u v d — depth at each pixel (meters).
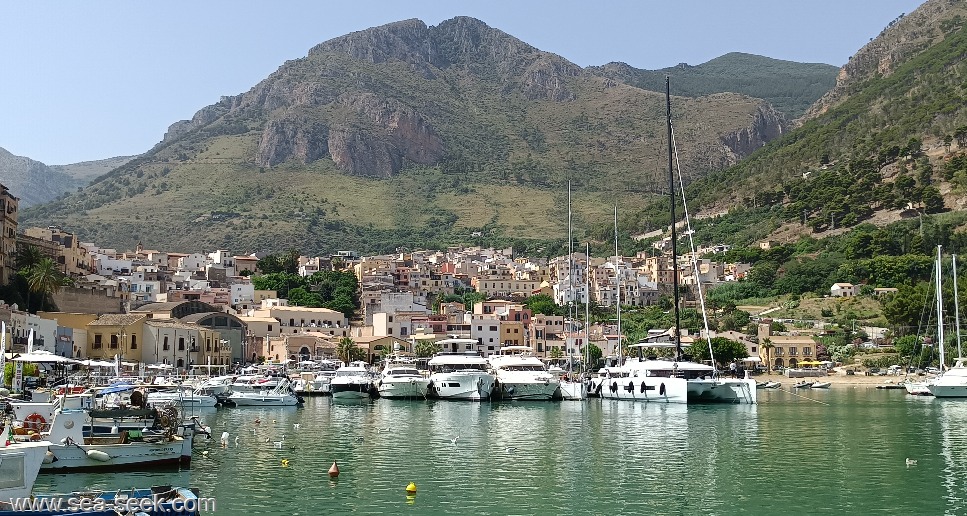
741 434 94.81
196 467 69.31
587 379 161.38
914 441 88.88
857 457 77.62
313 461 73.75
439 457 76.62
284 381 147.38
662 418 113.56
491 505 57.38
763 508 56.91
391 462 73.69
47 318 186.88
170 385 134.75
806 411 127.25
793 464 73.56
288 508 56.06
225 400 137.75
